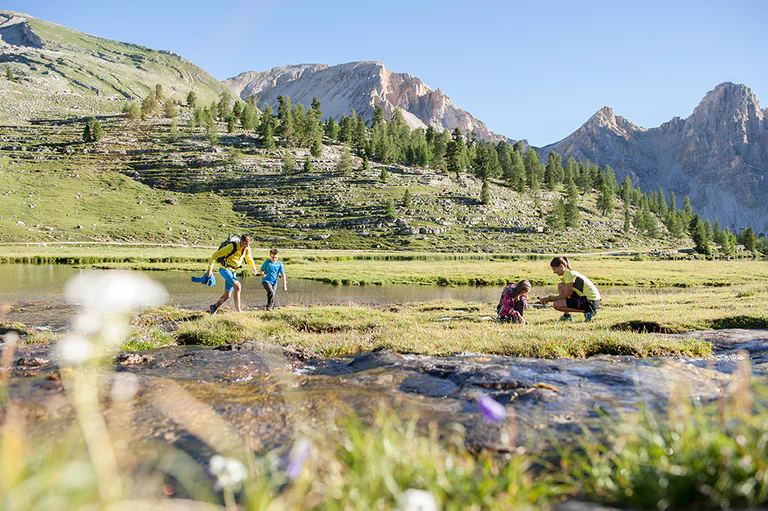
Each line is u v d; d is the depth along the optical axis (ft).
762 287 83.15
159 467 10.18
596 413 15.06
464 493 7.72
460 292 114.32
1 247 287.69
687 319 43.65
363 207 506.07
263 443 11.98
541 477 9.47
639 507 7.88
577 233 535.60
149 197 492.54
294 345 31.71
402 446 8.92
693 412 9.79
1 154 549.95
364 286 126.82
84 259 193.47
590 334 32.81
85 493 5.79
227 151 614.75
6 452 5.99
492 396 17.54
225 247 52.26
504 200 593.01
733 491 7.51
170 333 36.17
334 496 7.34
